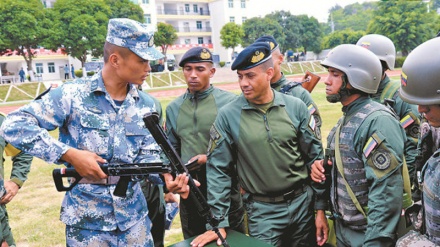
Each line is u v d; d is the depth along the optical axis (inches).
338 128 101.7
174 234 190.9
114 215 91.4
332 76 98.7
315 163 109.9
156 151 98.3
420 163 99.3
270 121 111.4
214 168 114.3
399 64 1429.6
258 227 114.0
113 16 1510.8
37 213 222.1
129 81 88.9
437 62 71.9
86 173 83.7
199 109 142.4
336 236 108.0
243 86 108.5
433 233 71.5
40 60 1775.3
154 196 131.1
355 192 97.6
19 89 1098.7
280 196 113.3
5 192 127.4
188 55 140.2
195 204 93.8
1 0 1253.1
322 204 114.3
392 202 89.1
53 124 86.7
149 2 2011.6
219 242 102.9
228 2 2213.3
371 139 91.0
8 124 83.4
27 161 138.4
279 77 152.4
